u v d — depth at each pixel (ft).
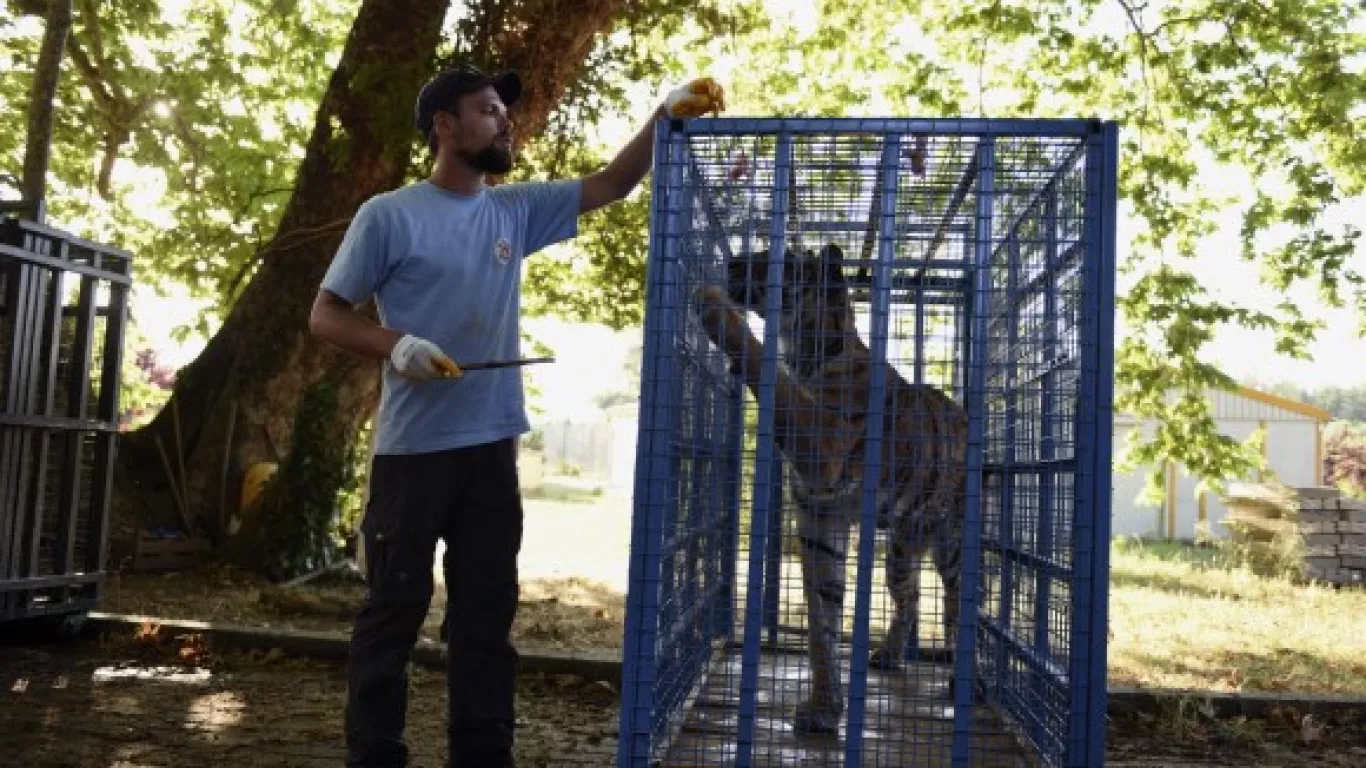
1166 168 41.83
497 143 12.73
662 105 13.17
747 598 11.59
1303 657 27.81
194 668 21.75
